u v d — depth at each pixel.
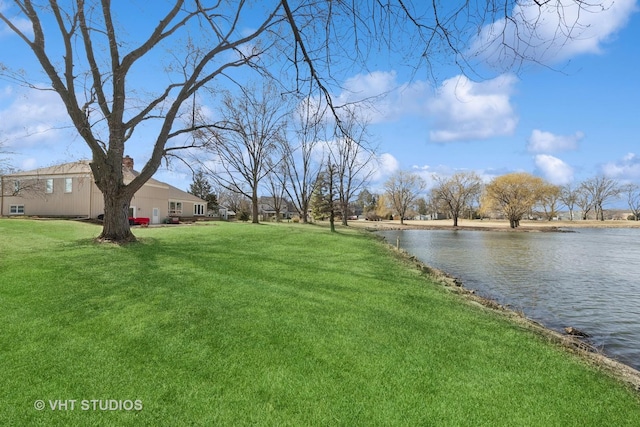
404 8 3.15
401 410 3.67
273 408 3.64
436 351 5.16
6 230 15.77
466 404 3.82
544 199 62.31
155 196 34.56
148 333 5.33
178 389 3.93
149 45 11.92
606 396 4.19
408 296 8.30
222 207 67.50
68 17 10.81
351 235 26.95
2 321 5.61
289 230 24.80
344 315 6.52
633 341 7.75
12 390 3.82
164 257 10.99
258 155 34.25
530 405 3.87
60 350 4.73
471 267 18.39
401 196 70.88
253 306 6.74
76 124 11.98
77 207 28.77
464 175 64.25
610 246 30.70
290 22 3.67
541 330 7.17
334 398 3.84
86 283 7.72
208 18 5.69
